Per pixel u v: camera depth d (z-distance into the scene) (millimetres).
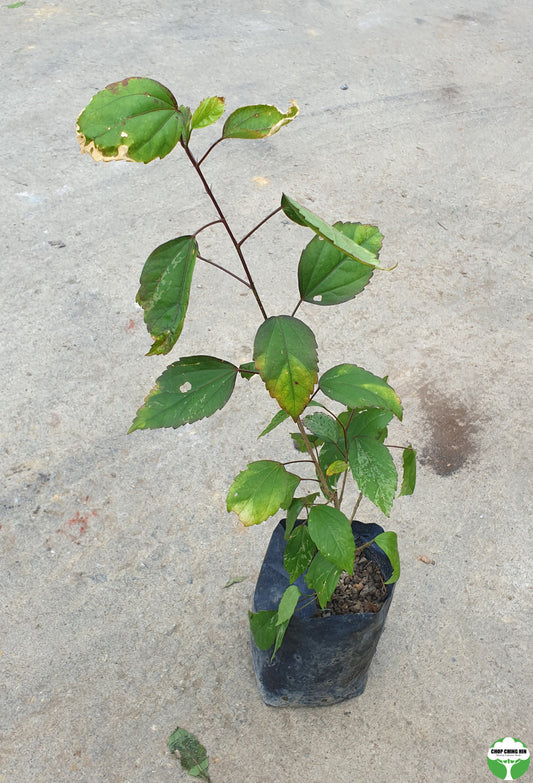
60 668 2686
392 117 5887
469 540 3131
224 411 3627
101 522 3139
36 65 6066
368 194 5070
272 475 1940
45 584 2924
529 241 4777
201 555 3047
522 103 6207
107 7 7031
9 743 2492
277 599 2404
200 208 4840
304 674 2416
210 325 4059
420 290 4352
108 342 3918
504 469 3416
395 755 2502
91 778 2422
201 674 2691
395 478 1950
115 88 1380
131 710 2588
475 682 2695
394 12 7496
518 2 7941
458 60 6750
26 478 3279
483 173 5367
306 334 1715
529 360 3961
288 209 1476
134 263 4387
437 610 2898
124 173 5102
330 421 2135
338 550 1910
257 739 2529
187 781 2422
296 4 7449
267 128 1502
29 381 3688
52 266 4328
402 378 3814
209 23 6926
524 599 2945
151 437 3484
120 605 2875
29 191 4867
